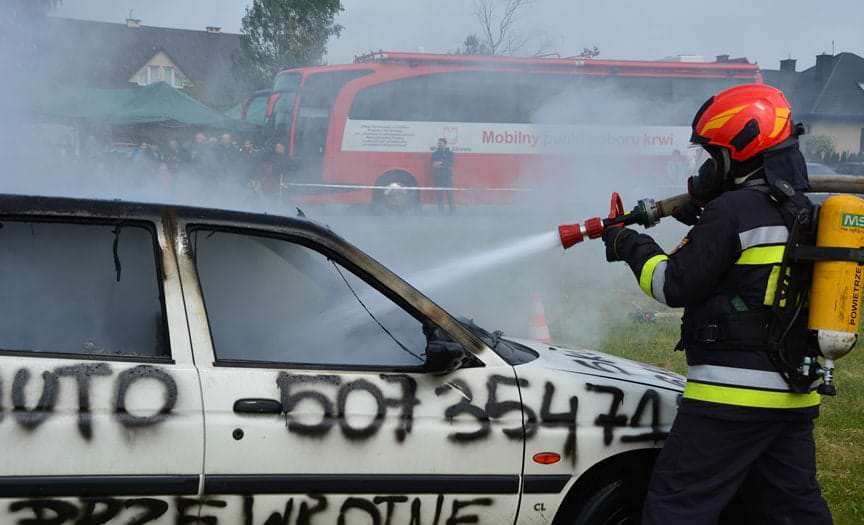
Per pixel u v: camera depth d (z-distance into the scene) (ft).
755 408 9.66
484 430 10.21
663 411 10.99
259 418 9.58
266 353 10.13
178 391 9.44
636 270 10.30
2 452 8.91
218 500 9.44
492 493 10.23
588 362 11.93
